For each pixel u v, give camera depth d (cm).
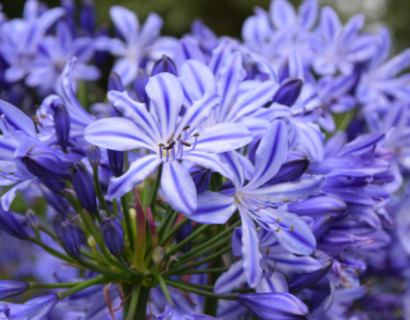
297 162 31
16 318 31
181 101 31
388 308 43
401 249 43
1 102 32
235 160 31
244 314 37
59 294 32
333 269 32
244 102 33
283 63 36
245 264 30
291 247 31
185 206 29
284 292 31
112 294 35
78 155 34
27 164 31
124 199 32
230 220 34
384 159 34
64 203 35
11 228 33
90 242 33
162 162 30
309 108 36
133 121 31
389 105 45
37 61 46
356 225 34
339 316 39
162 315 30
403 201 42
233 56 34
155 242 32
